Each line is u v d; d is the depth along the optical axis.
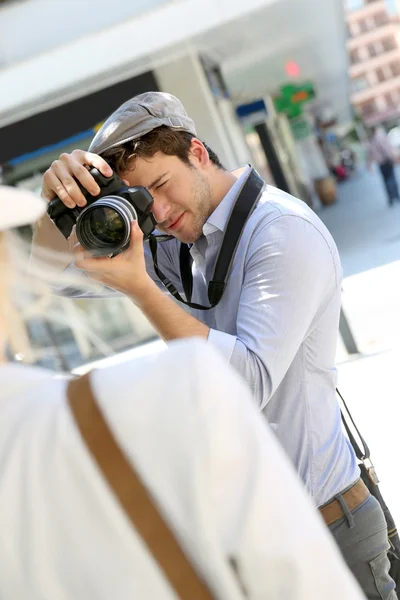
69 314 1.28
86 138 11.20
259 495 1.11
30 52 10.34
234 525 1.11
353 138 64.12
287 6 12.05
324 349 2.39
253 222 2.35
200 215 2.45
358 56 153.88
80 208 2.30
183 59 11.66
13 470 1.13
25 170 11.39
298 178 28.89
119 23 9.98
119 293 2.49
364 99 154.12
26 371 1.20
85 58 10.12
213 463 1.10
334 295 2.38
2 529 1.12
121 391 1.12
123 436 1.11
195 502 1.09
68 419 1.12
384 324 8.82
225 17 9.83
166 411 1.11
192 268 2.65
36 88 10.17
